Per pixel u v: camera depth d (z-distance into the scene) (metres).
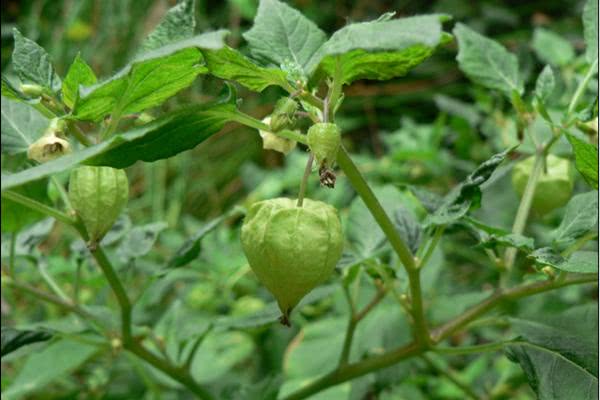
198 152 1.14
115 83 0.28
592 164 0.31
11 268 0.39
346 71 0.29
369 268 0.39
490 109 0.57
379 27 0.25
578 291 0.56
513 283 0.52
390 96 1.15
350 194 0.72
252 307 0.58
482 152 0.64
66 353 0.49
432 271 0.48
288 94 0.31
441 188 0.69
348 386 0.45
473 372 0.55
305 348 0.49
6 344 0.37
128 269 0.42
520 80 0.42
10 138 0.37
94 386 0.55
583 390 0.32
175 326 0.47
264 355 0.57
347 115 1.15
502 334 0.61
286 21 0.33
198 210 1.10
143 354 0.40
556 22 1.12
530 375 0.34
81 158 0.26
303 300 0.42
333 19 1.25
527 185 0.39
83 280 0.46
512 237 0.33
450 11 1.17
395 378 0.44
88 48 1.12
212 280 0.58
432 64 1.15
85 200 0.32
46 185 0.38
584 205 0.35
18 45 0.32
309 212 0.29
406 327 0.48
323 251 0.29
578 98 0.38
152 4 1.15
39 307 0.58
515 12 1.19
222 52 0.28
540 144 0.39
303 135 0.30
